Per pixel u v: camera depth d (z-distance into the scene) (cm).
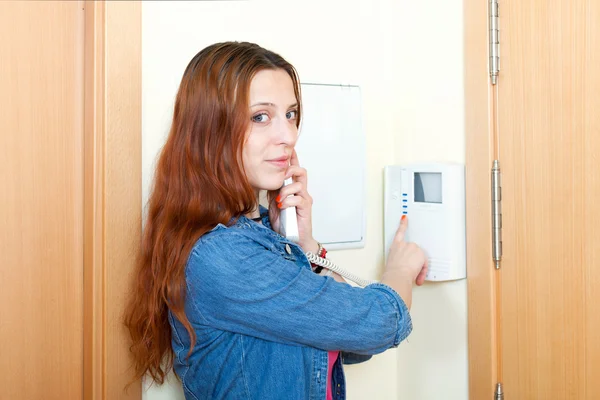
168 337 111
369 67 137
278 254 97
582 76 93
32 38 110
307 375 95
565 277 97
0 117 108
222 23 122
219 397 96
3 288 109
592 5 92
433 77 124
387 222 132
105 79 108
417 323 132
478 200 112
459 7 116
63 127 114
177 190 98
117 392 111
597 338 92
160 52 117
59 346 114
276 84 98
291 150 101
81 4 115
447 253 116
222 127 94
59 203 114
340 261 134
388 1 139
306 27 129
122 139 111
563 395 98
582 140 93
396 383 141
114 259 110
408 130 133
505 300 108
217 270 88
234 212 97
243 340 94
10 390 110
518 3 104
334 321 89
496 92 109
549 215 99
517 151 105
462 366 118
